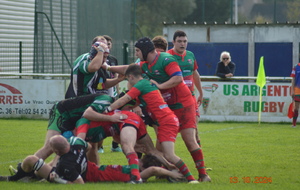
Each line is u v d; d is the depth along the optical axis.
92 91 21.06
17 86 43.12
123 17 82.00
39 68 60.19
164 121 18.52
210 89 42.25
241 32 58.19
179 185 17.50
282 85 41.25
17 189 16.36
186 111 19.45
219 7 101.75
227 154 25.66
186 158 24.86
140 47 19.33
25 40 67.25
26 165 17.97
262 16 116.25
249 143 29.69
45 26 63.81
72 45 67.19
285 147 28.09
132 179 17.78
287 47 57.38
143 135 19.08
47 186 16.80
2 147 27.66
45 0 64.31
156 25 128.25
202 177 19.16
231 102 42.09
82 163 17.66
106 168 18.39
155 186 17.11
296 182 18.80
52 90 42.75
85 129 18.27
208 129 37.03
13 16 64.81
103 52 20.36
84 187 16.50
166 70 19.25
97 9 73.62
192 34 58.97
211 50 58.72
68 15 67.06
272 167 22.09
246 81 44.44
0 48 59.72
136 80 18.88
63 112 18.80
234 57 58.47
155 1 128.12
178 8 126.94
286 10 99.12
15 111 43.31
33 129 35.84
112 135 18.92
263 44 57.88
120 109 19.33
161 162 19.22
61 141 17.20
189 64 22.25
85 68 20.27
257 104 41.78
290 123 41.22
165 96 19.50
